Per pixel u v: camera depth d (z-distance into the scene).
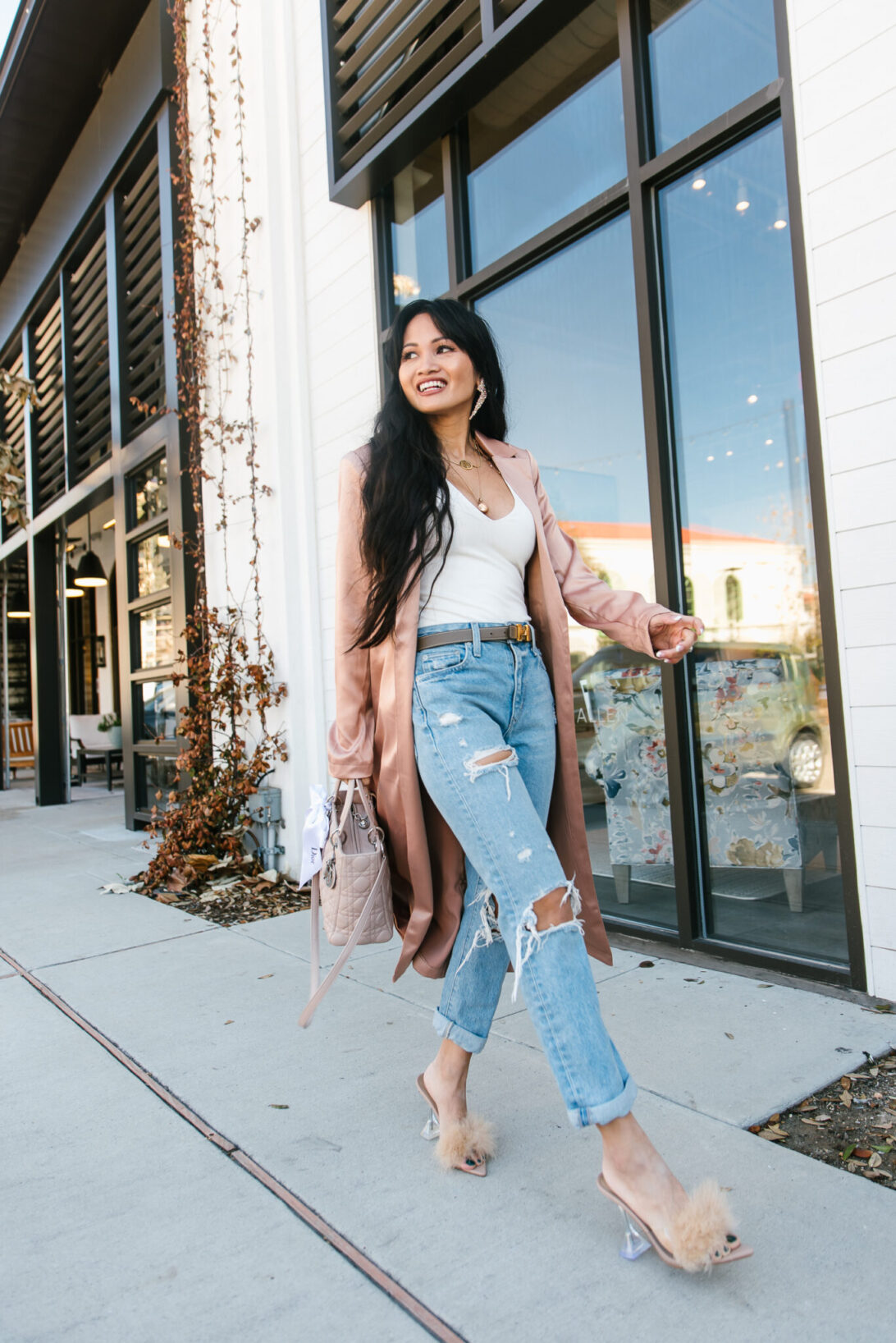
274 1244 1.47
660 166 2.86
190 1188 1.65
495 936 1.64
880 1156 1.66
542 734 1.60
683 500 2.93
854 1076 1.96
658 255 2.95
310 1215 1.54
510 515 1.63
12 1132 1.89
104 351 7.08
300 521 4.47
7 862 5.31
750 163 2.70
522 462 1.77
